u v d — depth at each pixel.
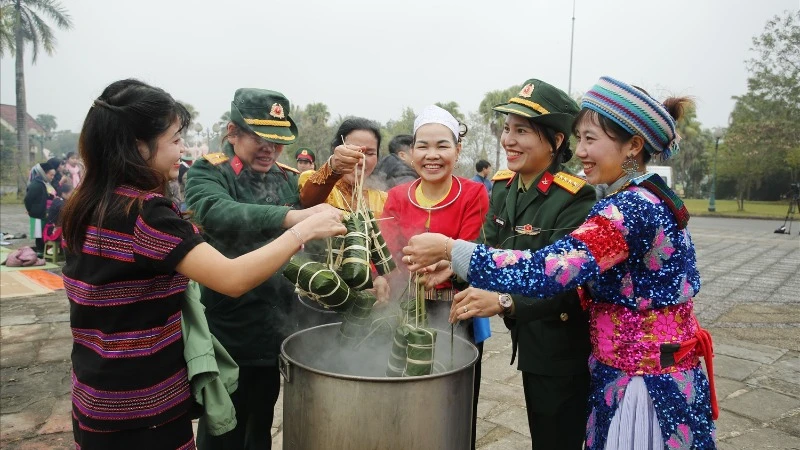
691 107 1.52
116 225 1.27
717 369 3.84
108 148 1.29
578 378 1.81
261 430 2.25
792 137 23.52
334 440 1.41
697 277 1.44
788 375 3.73
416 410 1.39
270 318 2.10
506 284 1.27
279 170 2.31
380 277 1.96
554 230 1.79
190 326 1.46
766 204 32.56
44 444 2.75
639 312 1.38
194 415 1.50
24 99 26.86
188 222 1.34
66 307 5.50
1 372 3.73
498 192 2.09
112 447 1.33
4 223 14.41
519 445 2.77
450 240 1.38
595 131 1.42
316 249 2.01
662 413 1.34
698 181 50.78
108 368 1.30
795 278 7.36
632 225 1.29
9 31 24.41
